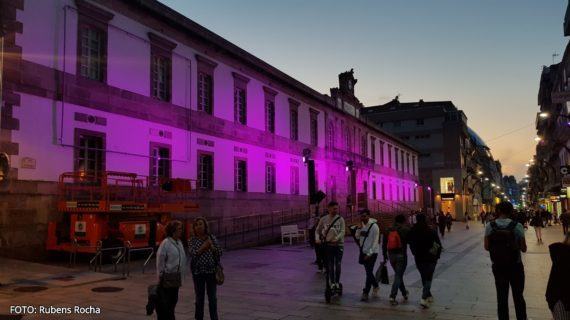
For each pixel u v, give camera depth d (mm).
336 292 10664
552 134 58906
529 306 9602
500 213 7781
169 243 7195
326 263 10430
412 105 91938
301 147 36469
